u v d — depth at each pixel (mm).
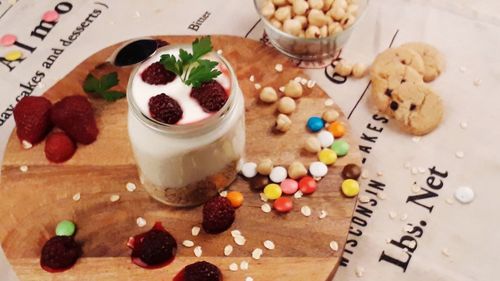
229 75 545
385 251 574
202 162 546
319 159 595
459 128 630
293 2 664
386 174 609
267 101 623
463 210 591
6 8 716
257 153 602
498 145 620
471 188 599
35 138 602
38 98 608
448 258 569
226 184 585
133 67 646
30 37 702
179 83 540
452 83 656
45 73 681
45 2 720
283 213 573
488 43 679
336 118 613
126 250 559
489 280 559
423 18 697
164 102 519
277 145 604
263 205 577
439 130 629
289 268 548
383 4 708
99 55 653
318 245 557
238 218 572
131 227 571
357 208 594
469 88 652
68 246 550
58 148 594
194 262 553
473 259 568
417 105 625
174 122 521
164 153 531
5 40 697
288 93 624
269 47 655
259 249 557
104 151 604
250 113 621
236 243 560
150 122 519
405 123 624
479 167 610
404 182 605
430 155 617
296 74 640
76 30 706
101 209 579
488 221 584
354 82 661
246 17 708
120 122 619
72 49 694
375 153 621
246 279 544
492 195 596
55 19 711
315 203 576
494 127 629
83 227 570
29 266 552
